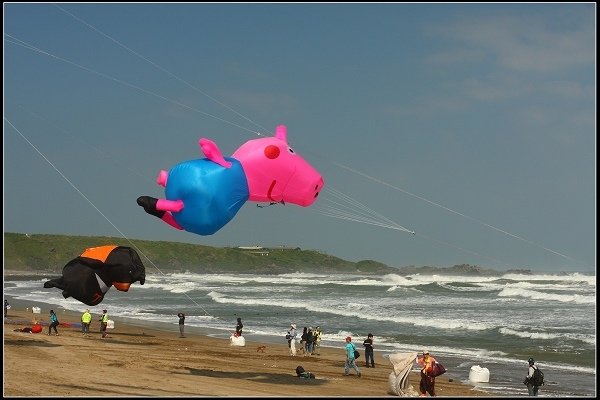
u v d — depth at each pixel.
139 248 177.88
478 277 113.12
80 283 13.05
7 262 155.75
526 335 31.73
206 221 12.67
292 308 49.78
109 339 29.33
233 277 133.12
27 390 13.15
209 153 12.76
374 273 183.50
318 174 13.36
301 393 15.97
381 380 20.00
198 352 25.17
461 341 30.48
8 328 30.06
